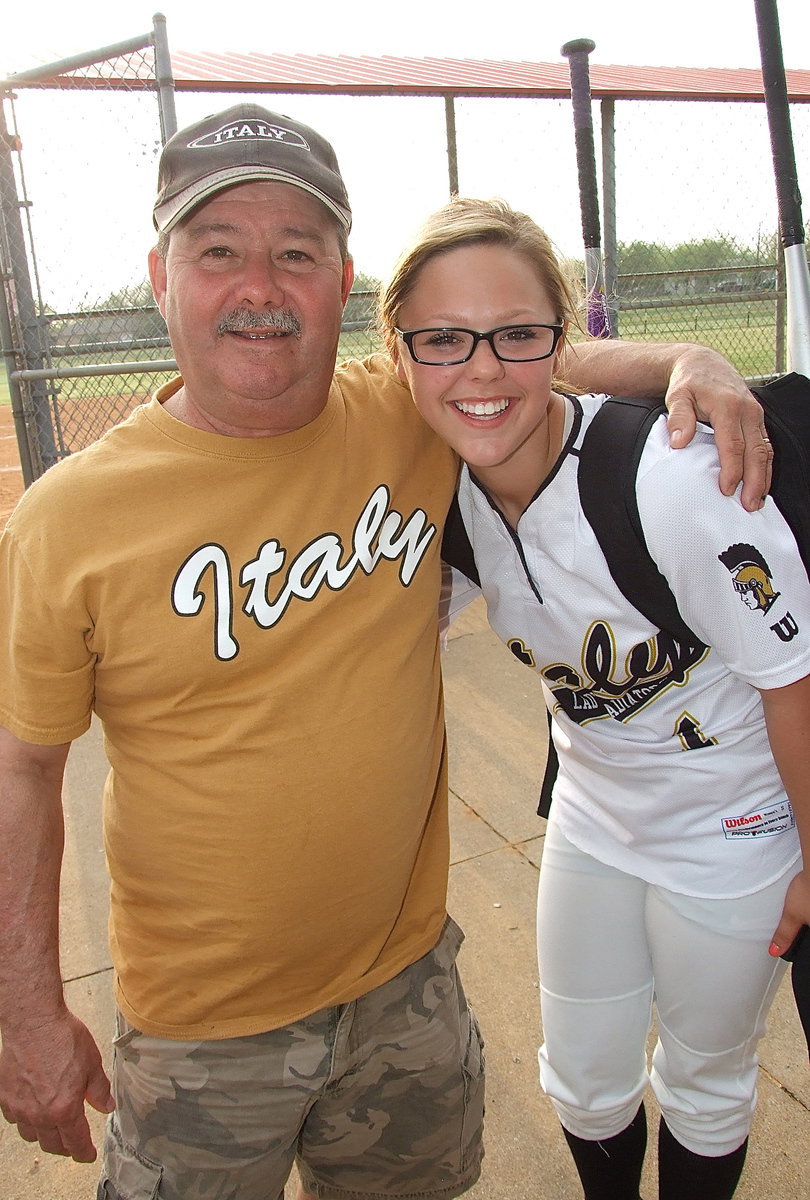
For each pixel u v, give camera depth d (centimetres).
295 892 135
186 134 131
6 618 128
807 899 137
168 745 132
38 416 440
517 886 279
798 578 126
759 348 614
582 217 336
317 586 133
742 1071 159
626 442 126
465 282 127
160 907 139
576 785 161
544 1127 204
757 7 241
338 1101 152
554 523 132
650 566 126
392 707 138
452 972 161
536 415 131
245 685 130
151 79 404
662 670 138
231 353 128
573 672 145
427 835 159
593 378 152
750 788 144
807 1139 195
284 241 130
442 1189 162
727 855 145
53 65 384
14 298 425
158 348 439
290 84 442
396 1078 151
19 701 128
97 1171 198
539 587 139
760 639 125
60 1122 130
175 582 126
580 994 161
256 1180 145
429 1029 152
